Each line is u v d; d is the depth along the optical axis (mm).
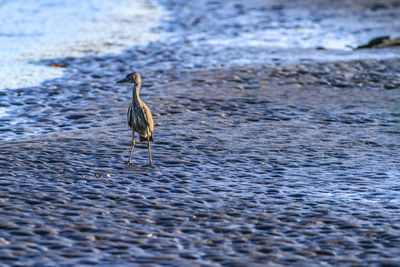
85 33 29672
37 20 32750
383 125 15773
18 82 19969
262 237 9039
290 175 12023
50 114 16625
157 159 12961
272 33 31797
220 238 9000
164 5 42000
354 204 10406
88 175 11797
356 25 34938
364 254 8445
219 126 15609
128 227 9344
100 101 18250
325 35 31406
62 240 8781
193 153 13398
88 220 9570
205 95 18781
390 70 22375
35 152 13008
